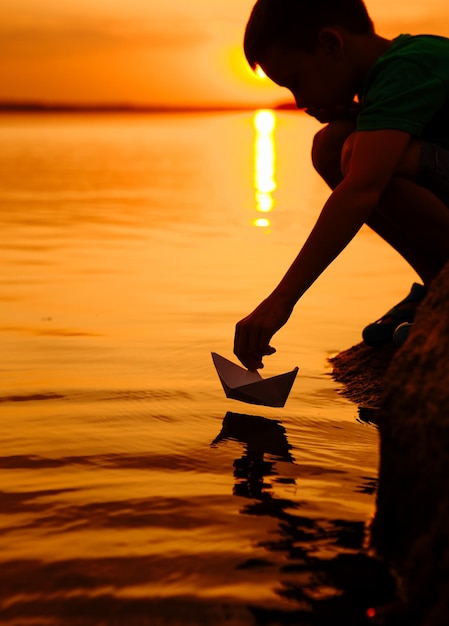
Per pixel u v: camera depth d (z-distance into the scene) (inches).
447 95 66.9
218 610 42.5
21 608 42.8
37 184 436.5
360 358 96.4
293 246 227.1
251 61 73.1
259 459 66.4
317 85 71.1
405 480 47.0
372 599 43.4
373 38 71.1
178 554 48.9
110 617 41.9
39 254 209.9
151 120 2225.6
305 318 130.7
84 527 52.9
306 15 68.7
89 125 1689.2
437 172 68.6
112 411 80.2
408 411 47.8
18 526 53.1
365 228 264.7
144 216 303.0
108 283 166.2
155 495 58.4
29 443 70.3
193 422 77.1
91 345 110.6
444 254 71.2
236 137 1074.7
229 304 143.2
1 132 1255.5
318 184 454.9
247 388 75.3
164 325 124.3
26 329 121.6
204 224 279.6
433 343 49.1
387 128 64.5
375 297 150.1
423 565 41.3
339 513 55.1
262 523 53.4
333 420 78.2
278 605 42.9
